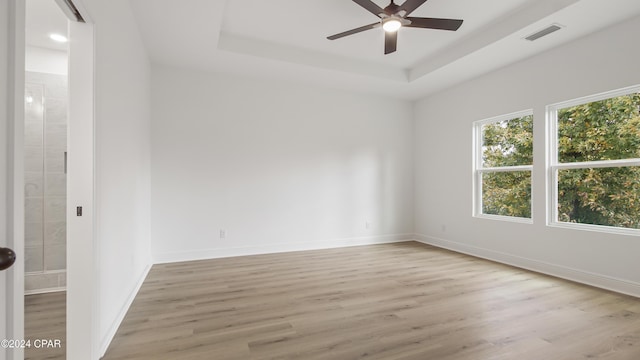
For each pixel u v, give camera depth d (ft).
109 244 6.61
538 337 6.82
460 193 15.55
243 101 14.66
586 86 10.47
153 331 7.02
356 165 17.10
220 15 9.46
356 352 6.19
